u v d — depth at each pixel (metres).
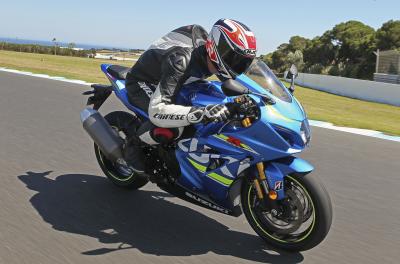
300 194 3.41
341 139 7.48
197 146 3.47
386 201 4.54
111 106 9.27
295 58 53.28
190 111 3.23
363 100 21.84
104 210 3.88
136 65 3.92
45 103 9.09
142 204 4.07
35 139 6.10
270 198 3.17
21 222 3.51
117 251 3.15
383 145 7.20
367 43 43.91
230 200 3.43
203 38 3.68
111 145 3.93
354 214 4.13
